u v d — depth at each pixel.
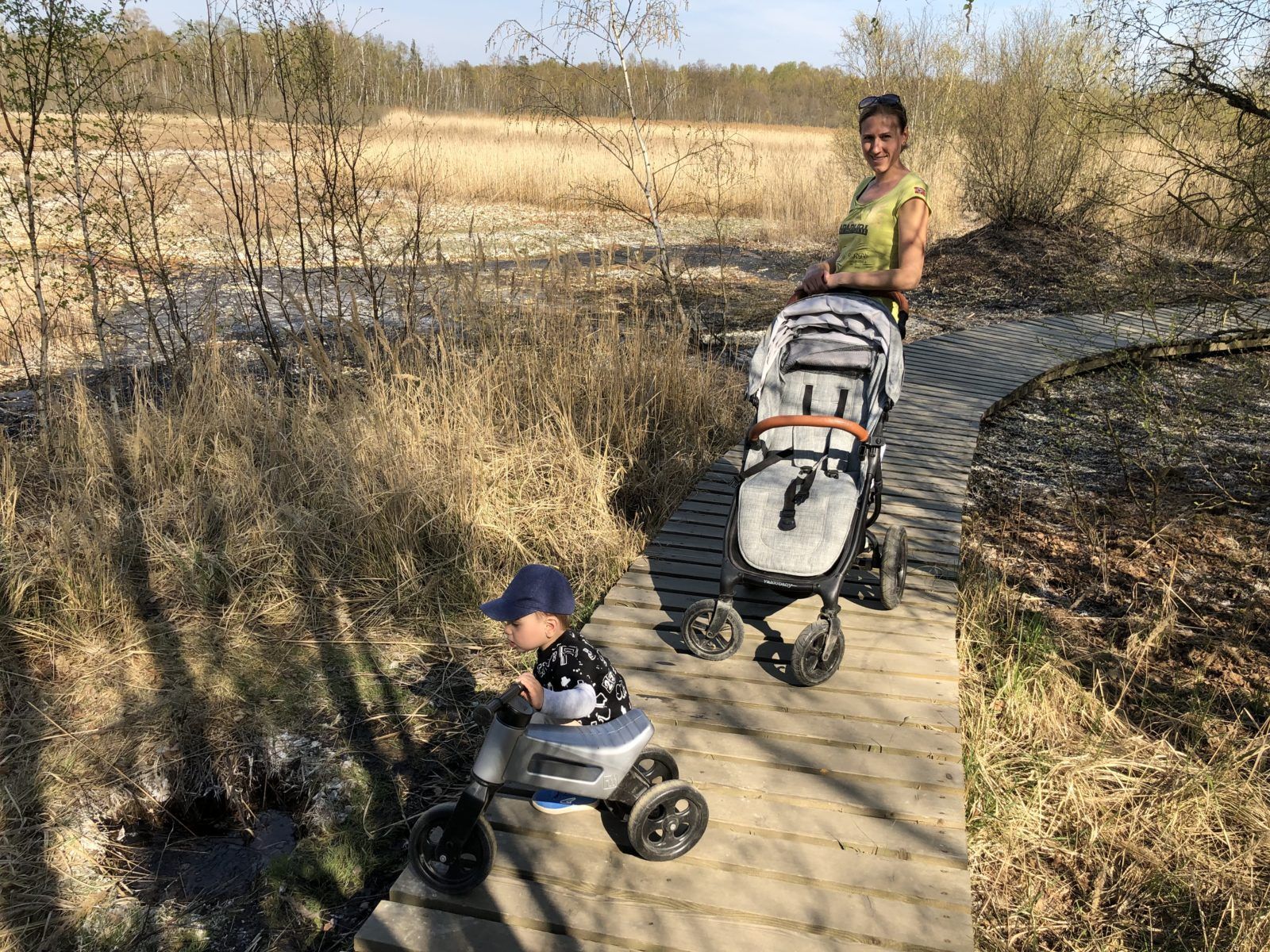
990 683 5.18
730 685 4.54
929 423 8.76
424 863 3.32
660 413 8.54
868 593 5.46
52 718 5.05
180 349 10.09
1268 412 9.63
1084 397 10.41
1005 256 16.25
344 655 5.68
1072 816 4.32
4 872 4.18
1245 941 3.62
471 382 8.23
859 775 3.91
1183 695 5.22
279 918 3.98
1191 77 6.44
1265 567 6.57
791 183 24.30
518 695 3.22
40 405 8.20
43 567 6.04
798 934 3.22
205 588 6.16
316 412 8.17
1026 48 17.02
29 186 8.12
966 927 3.22
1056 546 6.98
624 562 6.61
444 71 57.84
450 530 6.64
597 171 26.78
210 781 4.80
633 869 3.46
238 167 11.98
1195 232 9.09
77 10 7.81
